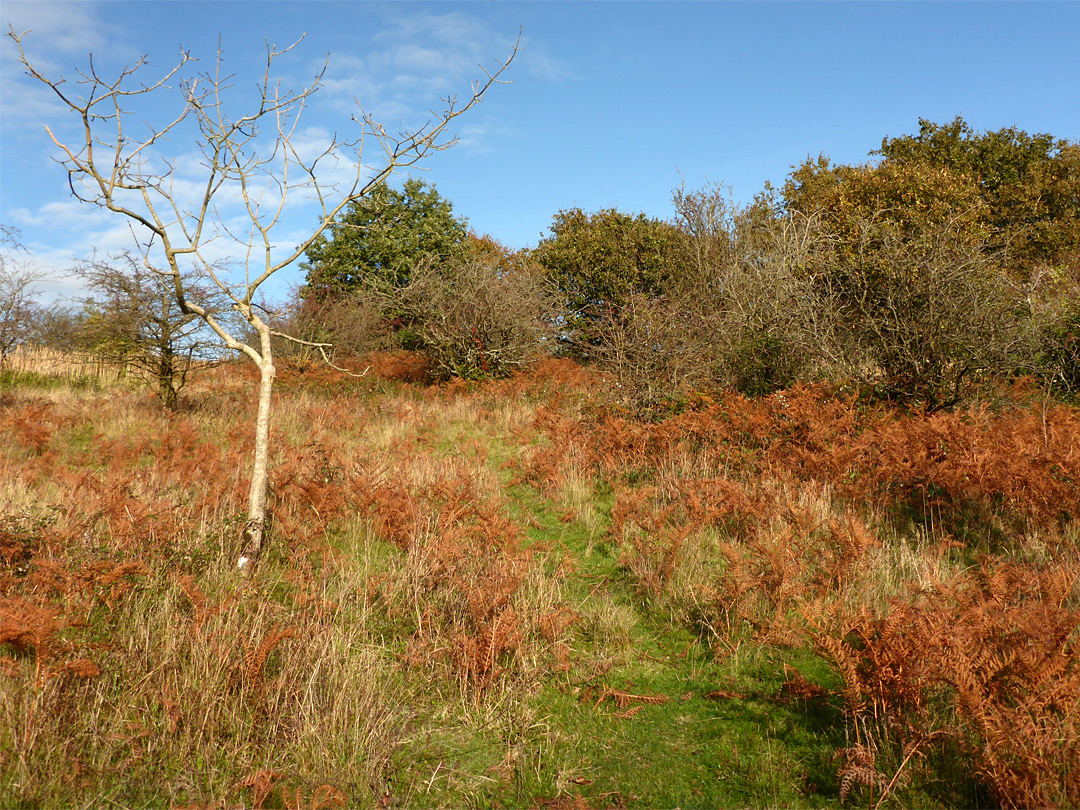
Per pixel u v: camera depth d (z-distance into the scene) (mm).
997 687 3098
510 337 16688
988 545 5715
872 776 2889
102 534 5160
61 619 3633
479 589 4539
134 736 3035
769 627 4449
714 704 3863
